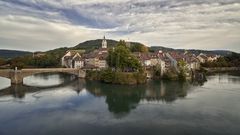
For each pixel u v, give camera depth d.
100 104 78.25
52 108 72.31
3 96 90.88
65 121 59.53
